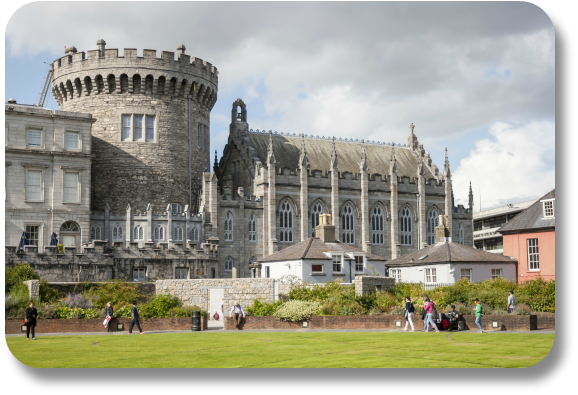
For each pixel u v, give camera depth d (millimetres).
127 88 81000
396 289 54719
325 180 93188
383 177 98938
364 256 66125
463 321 41812
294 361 26656
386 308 48125
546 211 66062
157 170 81500
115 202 79312
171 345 33344
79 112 75750
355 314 46812
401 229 100125
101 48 81125
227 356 28547
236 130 95812
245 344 33469
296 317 44656
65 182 68188
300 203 90375
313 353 29281
